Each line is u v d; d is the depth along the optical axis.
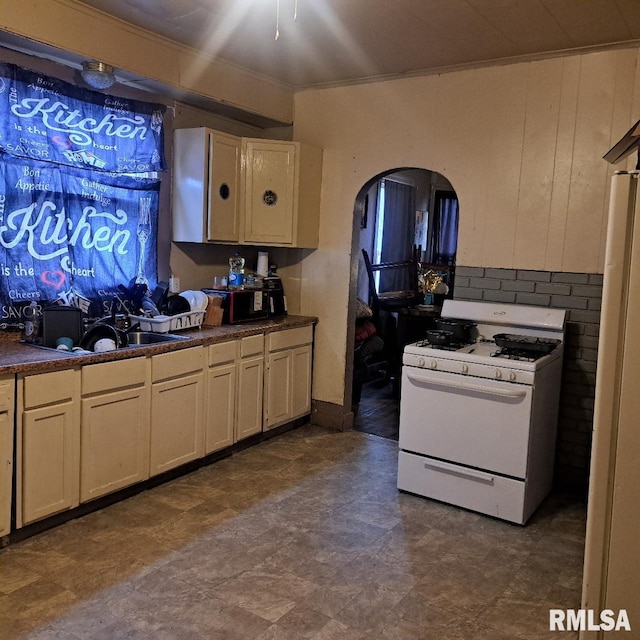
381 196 6.55
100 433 2.95
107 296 3.63
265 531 2.91
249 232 4.21
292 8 2.93
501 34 3.20
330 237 4.45
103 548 2.69
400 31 3.20
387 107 4.10
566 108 3.47
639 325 1.82
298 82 4.30
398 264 6.89
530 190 3.62
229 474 3.60
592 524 1.92
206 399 3.58
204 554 2.67
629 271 1.82
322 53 3.62
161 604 2.30
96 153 3.47
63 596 2.32
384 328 6.05
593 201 3.44
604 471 1.89
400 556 2.74
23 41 2.86
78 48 3.01
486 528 3.05
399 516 3.14
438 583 2.53
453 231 7.91
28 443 2.62
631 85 3.29
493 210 3.75
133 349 3.06
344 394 4.48
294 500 3.28
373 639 2.16
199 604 2.31
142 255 3.83
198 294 3.87
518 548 2.85
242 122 4.50
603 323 1.86
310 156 4.32
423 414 3.33
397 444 4.24
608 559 1.91
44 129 3.20
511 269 3.71
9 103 3.02
